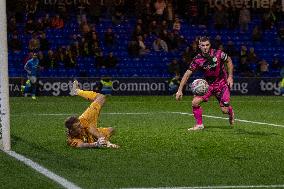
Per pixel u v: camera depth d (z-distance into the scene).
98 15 56.25
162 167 13.23
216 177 12.06
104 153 15.26
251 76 52.31
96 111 16.12
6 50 15.17
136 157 14.66
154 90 49.16
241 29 58.62
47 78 47.12
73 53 50.91
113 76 52.97
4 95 15.63
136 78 48.81
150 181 11.59
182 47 55.53
